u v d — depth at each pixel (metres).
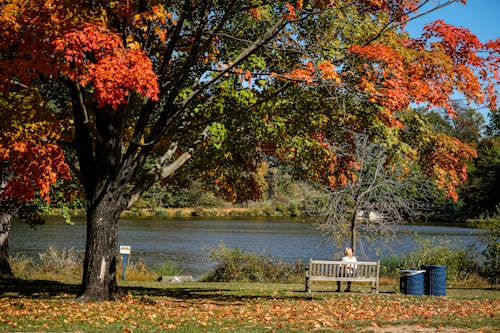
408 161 15.25
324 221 24.06
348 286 14.75
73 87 11.36
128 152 11.70
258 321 9.39
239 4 11.94
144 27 10.34
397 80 11.41
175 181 17.22
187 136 14.27
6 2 9.90
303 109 13.38
